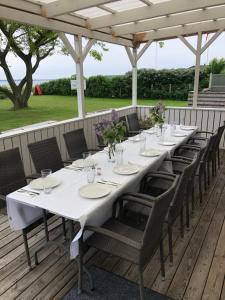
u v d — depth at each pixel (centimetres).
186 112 548
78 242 171
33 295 182
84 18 413
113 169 240
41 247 214
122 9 382
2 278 198
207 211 296
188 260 216
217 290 185
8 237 250
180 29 504
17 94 614
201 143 428
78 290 183
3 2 290
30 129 368
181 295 181
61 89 902
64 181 215
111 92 927
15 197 185
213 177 392
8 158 229
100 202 178
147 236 152
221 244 237
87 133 474
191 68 810
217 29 471
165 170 297
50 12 336
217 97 654
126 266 210
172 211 199
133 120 480
